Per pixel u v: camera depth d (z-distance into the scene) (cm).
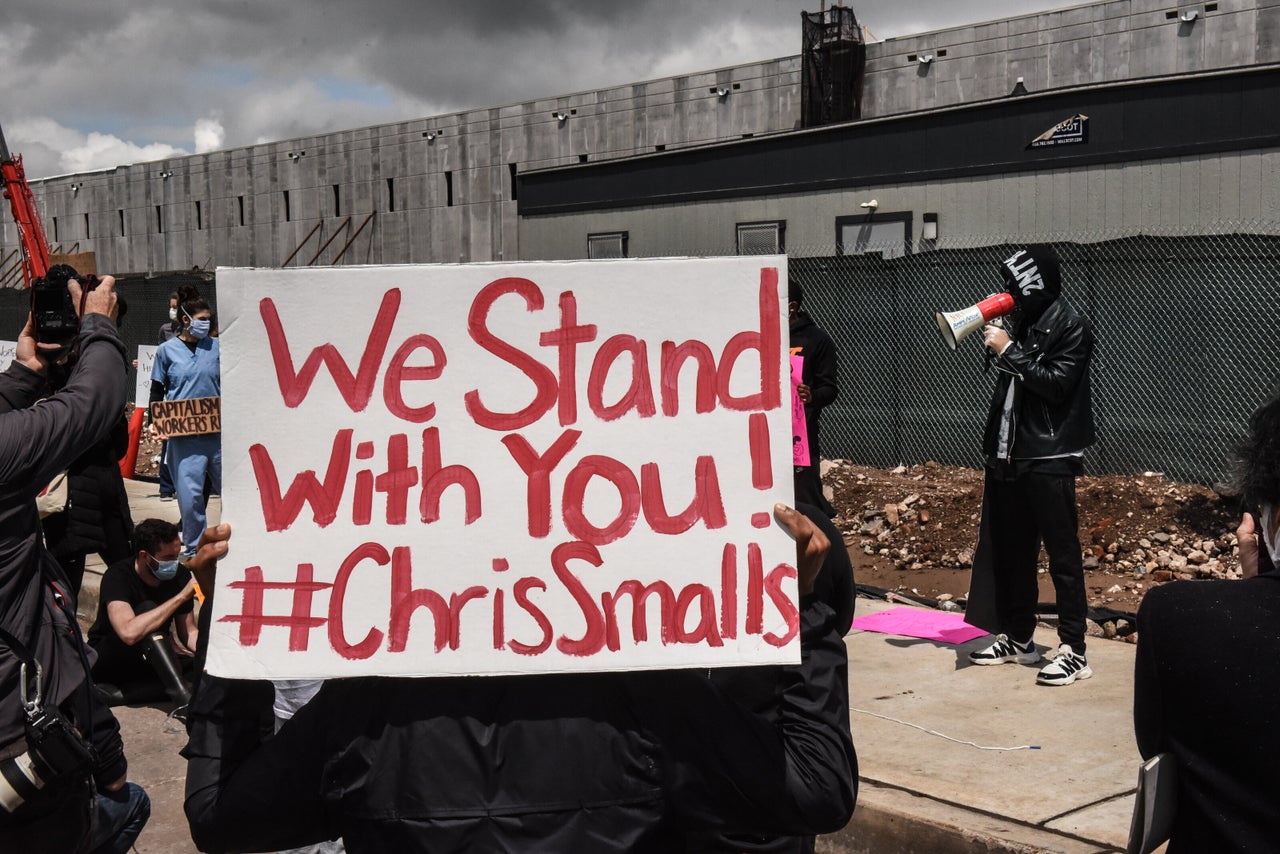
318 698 177
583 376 176
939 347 1257
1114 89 1543
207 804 177
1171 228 1505
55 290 276
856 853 407
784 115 3800
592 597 174
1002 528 568
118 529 685
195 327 877
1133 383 1131
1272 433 173
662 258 176
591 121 4209
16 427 242
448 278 175
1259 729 156
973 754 452
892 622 669
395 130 4719
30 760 247
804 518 179
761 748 170
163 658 600
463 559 174
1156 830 166
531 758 164
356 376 175
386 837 163
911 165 1780
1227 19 3062
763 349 176
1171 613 167
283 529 174
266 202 5191
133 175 5706
